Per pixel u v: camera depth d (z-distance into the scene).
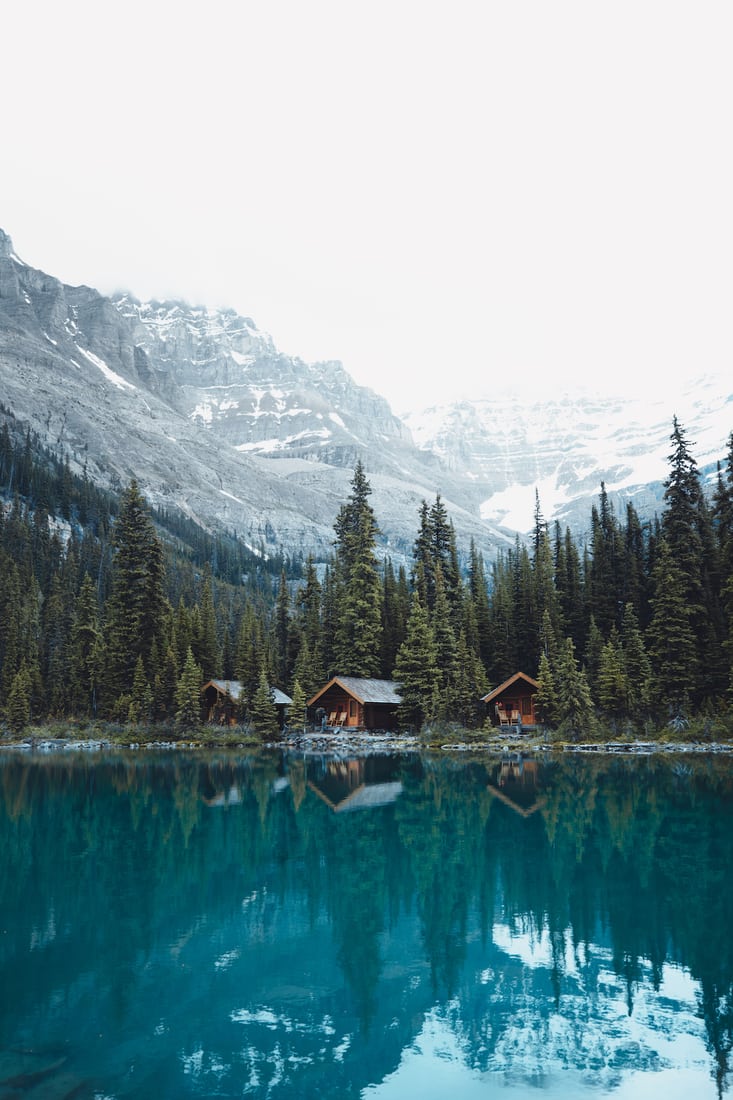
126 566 83.88
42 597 122.31
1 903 17.78
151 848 23.73
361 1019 11.84
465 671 69.12
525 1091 9.73
